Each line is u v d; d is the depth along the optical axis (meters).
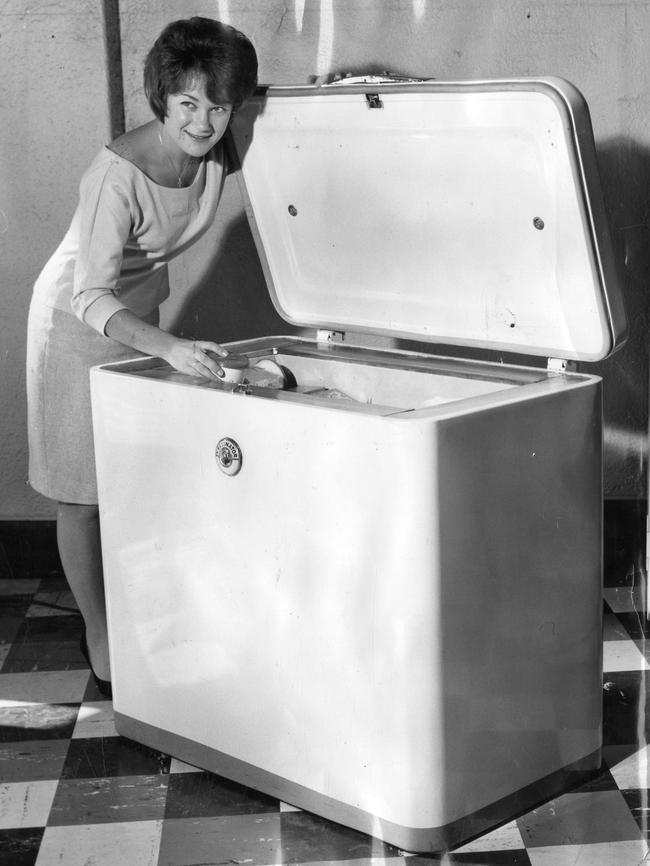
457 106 1.85
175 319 2.75
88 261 2.12
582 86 2.54
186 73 2.00
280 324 2.72
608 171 2.57
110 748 2.11
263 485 1.81
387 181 2.05
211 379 1.96
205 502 1.90
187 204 2.19
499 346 2.05
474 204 1.95
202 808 1.90
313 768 1.84
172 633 2.01
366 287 2.22
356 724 1.76
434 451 1.63
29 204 2.71
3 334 2.77
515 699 1.83
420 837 1.74
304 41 2.56
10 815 1.90
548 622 1.86
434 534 1.65
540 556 1.82
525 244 1.92
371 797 1.77
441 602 1.68
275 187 2.23
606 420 2.70
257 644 1.88
